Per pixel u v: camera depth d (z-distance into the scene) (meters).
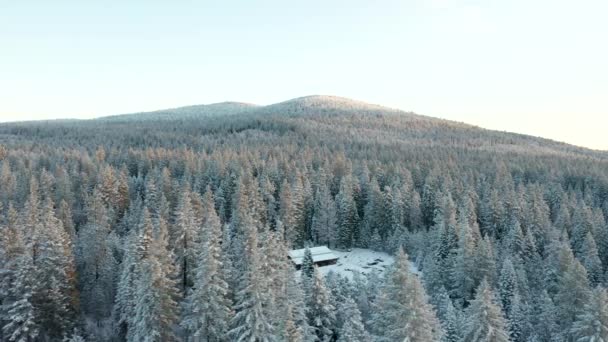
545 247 83.06
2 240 53.97
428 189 113.75
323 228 103.44
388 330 38.59
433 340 38.19
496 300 59.50
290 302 42.06
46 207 69.94
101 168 116.12
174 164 134.75
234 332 41.22
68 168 129.50
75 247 68.25
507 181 122.75
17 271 48.56
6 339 46.66
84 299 59.19
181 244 55.28
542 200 104.31
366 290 61.03
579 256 80.38
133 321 44.69
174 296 48.25
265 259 43.72
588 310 47.59
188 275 54.53
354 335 39.28
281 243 50.47
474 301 41.84
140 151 154.62
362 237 105.25
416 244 93.44
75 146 188.12
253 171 133.62
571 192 120.50
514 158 177.50
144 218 54.09
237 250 59.53
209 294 42.56
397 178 121.69
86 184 110.44
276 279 44.00
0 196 94.12
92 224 68.62
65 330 50.31
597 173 138.88
